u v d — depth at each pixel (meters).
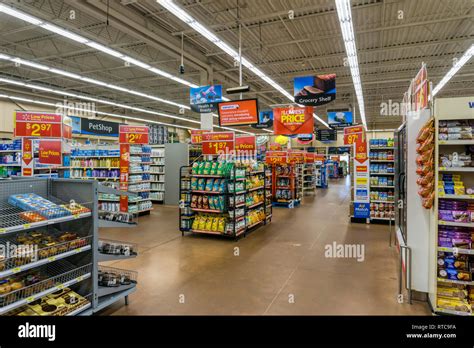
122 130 9.31
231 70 12.57
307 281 4.34
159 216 9.77
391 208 8.36
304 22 8.27
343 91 16.05
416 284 3.62
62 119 7.28
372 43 9.69
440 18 7.87
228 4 7.30
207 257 5.48
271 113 15.43
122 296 3.51
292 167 11.91
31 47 9.95
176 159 12.17
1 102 15.11
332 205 12.44
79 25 8.48
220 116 9.14
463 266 3.22
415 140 3.64
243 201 7.04
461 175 3.44
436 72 12.80
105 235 7.18
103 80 13.68
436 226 3.23
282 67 12.26
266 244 6.40
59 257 2.88
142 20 8.05
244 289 4.05
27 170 7.33
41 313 2.77
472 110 3.06
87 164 10.34
